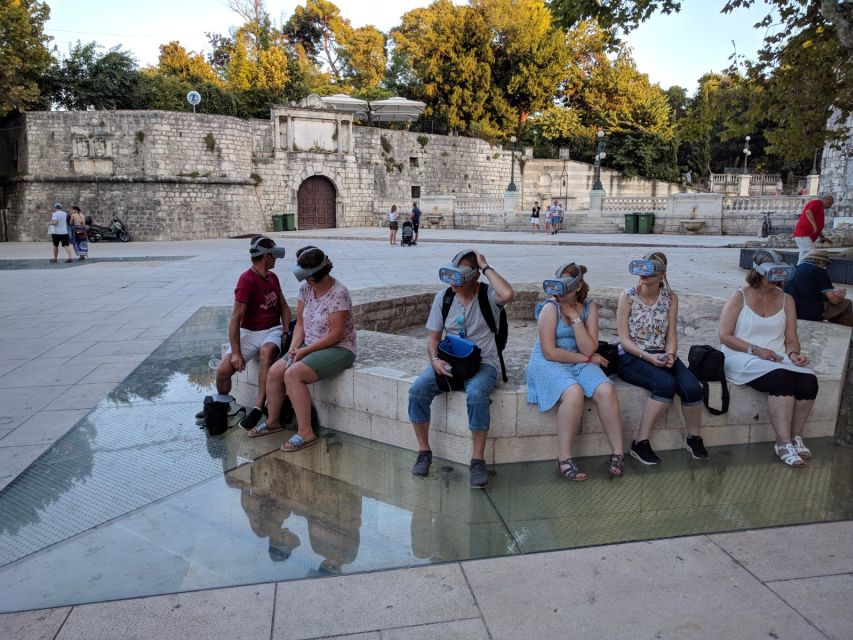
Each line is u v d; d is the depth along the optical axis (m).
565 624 2.47
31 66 30.02
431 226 35.47
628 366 4.29
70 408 5.33
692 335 6.20
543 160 46.44
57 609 2.62
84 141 30.36
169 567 2.96
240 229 33.28
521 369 4.66
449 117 44.12
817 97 10.73
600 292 8.77
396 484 3.90
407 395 4.36
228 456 4.36
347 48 53.38
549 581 2.79
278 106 34.72
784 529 3.25
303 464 4.22
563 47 45.47
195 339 7.86
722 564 2.91
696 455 4.22
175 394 5.72
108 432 4.80
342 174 36.78
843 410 5.12
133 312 9.69
